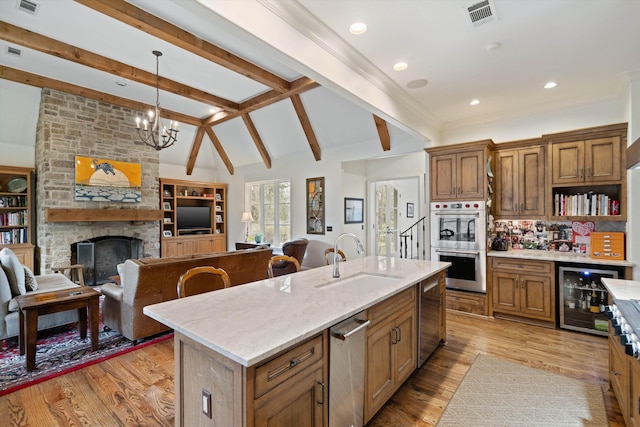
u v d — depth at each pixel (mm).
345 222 6473
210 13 1802
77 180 5789
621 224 3752
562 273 3635
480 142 4059
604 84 3580
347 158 6207
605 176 3561
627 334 1552
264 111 6590
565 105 4035
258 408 1236
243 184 8430
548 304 3715
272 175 7672
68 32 3635
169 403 2293
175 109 6746
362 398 1876
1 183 5566
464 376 2656
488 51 2873
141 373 2713
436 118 4727
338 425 1672
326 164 6566
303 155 6988
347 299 1914
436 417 2135
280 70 4672
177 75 4875
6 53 4246
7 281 3186
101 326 3891
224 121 7398
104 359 2967
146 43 3883
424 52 2883
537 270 3773
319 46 2566
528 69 3217
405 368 2416
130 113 6551
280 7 2168
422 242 6594
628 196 3365
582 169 3695
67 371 2738
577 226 4027
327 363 1592
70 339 3436
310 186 6867
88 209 5883
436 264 3229
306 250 6918
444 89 3703
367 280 2773
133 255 6922
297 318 1569
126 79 5129
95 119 6043
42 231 5559
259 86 5383
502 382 2562
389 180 6918
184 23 3408
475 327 3768
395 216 8102
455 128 4930
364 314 1879
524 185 4160
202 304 1807
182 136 7887
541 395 2381
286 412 1368
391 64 3104
